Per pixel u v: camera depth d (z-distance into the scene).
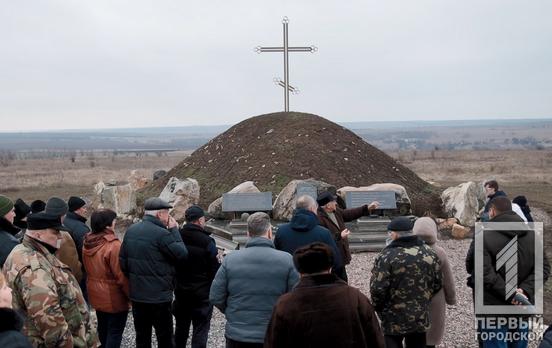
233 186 19.06
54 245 5.39
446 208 16.83
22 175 45.31
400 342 6.09
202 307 7.09
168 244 6.66
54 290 5.08
